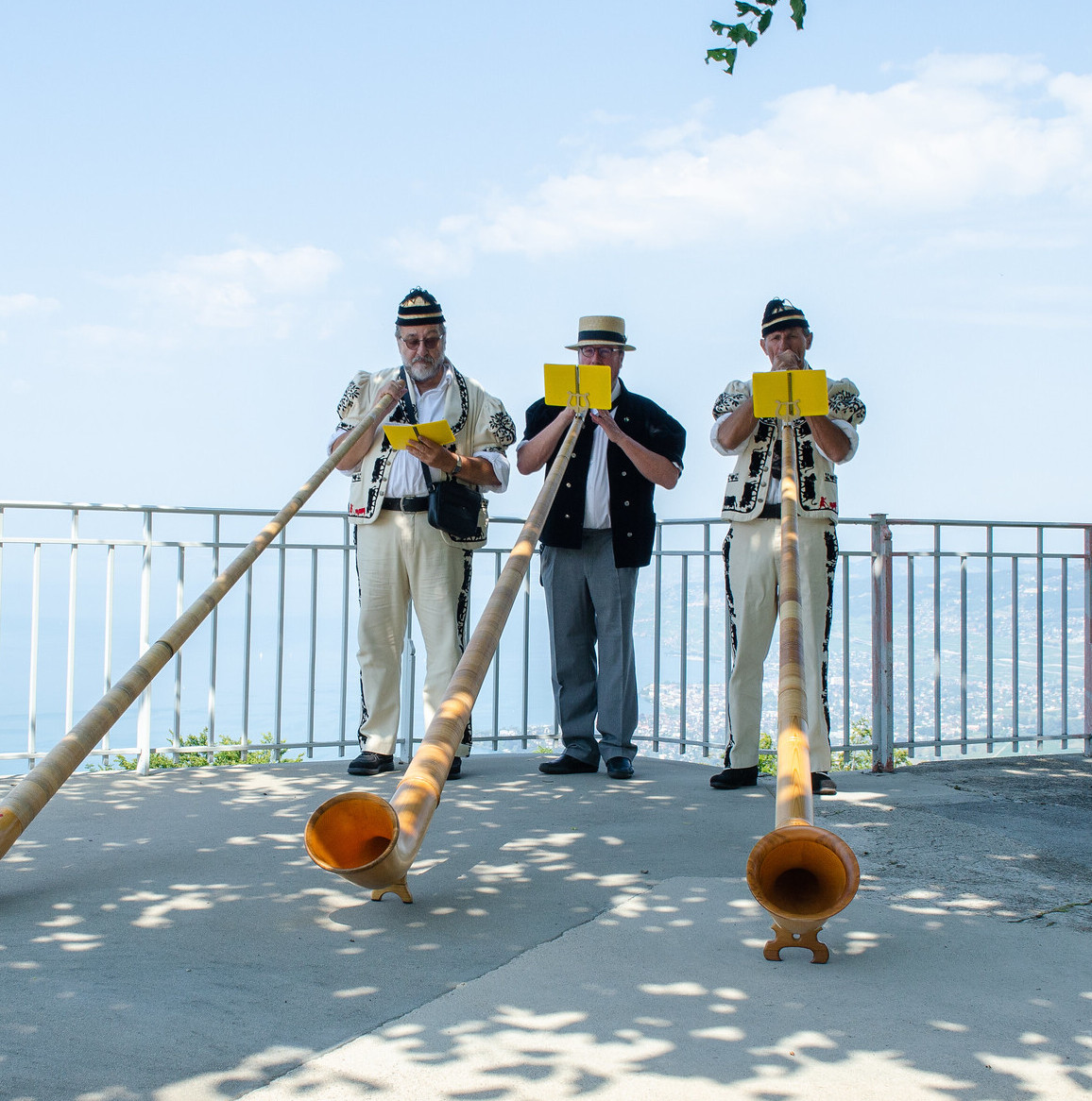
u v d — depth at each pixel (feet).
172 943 9.93
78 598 18.70
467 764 19.81
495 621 11.35
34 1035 8.00
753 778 17.35
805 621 16.81
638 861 12.82
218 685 19.72
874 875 12.27
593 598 18.40
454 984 9.04
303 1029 8.16
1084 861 12.92
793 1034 8.12
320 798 16.37
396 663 18.62
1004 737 21.36
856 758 21.61
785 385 14.66
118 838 13.84
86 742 10.69
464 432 18.44
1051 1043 8.00
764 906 8.78
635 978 9.16
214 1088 7.27
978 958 9.64
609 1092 7.25
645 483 18.40
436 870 12.41
